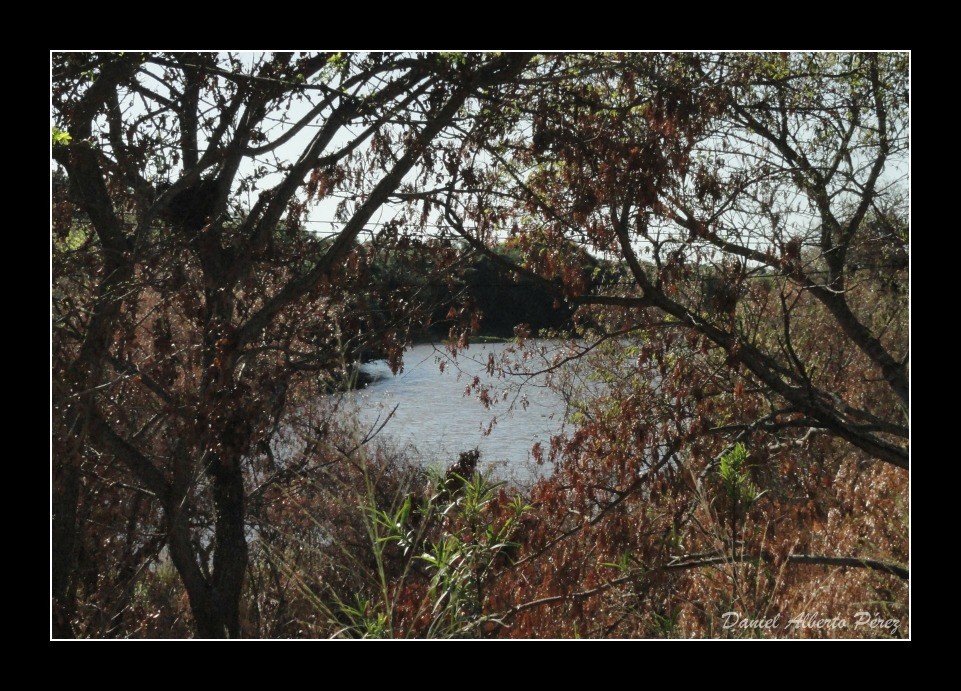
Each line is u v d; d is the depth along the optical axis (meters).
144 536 8.16
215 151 7.00
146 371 6.70
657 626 4.89
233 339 6.72
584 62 6.55
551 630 5.43
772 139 8.66
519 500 5.37
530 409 16.12
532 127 6.59
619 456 6.95
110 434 6.86
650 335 8.12
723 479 5.02
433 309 7.56
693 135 6.34
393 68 6.69
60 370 5.98
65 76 5.83
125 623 7.16
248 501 7.69
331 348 7.16
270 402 7.01
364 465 4.18
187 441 6.52
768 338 9.62
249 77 6.36
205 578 7.80
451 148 6.95
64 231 6.15
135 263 6.52
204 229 6.97
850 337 9.55
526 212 7.08
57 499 5.99
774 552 4.67
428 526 4.27
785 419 7.78
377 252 7.43
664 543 5.81
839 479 6.86
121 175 6.70
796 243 6.79
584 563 6.14
